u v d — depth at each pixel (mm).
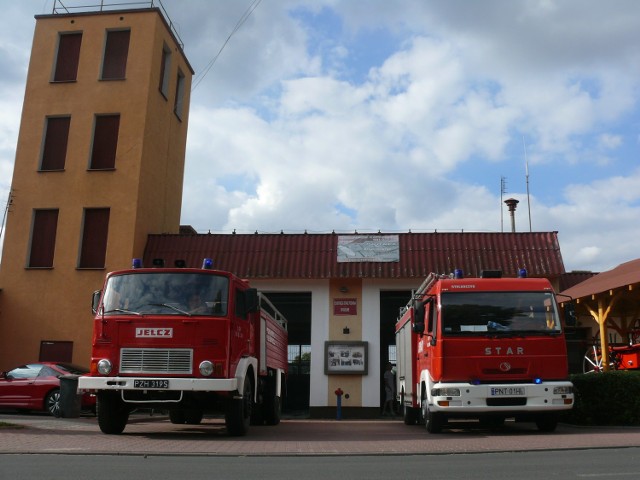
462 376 12102
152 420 17359
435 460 8430
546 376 12094
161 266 12148
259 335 13945
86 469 7309
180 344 11023
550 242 23891
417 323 13078
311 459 8562
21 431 11930
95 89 25078
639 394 13992
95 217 24141
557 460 8273
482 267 23219
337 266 23719
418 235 24359
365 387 23125
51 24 25938
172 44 27672
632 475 6914
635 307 21062
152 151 25422
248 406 12469
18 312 23344
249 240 24703
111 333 11125
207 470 7391
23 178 24547
